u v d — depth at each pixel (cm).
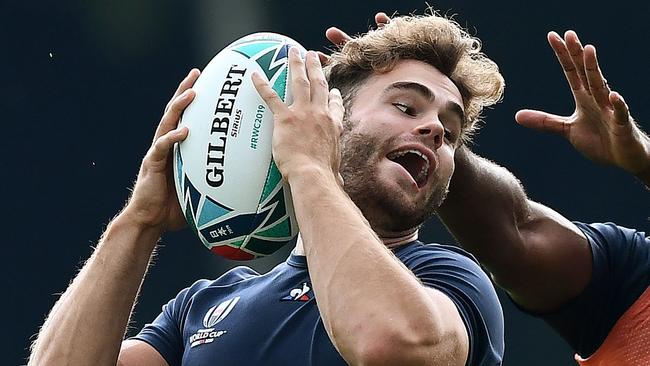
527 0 3022
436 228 2845
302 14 3103
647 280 1420
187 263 2961
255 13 3109
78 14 3145
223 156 1209
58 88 3123
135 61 3127
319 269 1125
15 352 3003
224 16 3117
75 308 1309
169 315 1407
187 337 1333
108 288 1309
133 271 1321
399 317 1084
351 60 1319
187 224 1344
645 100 2947
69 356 1291
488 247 1473
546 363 2817
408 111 1273
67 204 3075
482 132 2978
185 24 3131
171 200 1327
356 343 1085
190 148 1229
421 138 1248
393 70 1301
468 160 1468
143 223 1320
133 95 3116
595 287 1434
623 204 2888
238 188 1205
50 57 3128
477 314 1202
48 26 3139
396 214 1249
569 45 1364
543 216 1489
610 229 1472
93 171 3092
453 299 1195
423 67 1305
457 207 1472
